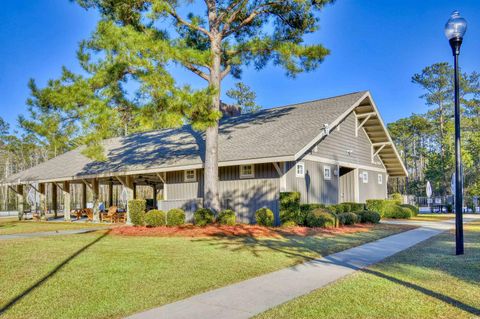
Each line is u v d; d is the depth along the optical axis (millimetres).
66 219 23328
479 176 34250
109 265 7895
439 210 29781
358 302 5195
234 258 8633
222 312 4918
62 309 5090
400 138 53156
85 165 23094
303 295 5621
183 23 15078
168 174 20016
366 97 20453
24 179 25281
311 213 14945
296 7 14422
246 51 15461
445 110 46781
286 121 18750
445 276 6582
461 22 8977
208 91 12430
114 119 12930
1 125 53000
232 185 17203
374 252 9438
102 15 13695
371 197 23797
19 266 7879
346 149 20938
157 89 11805
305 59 14734
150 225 15484
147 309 5082
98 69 12625
